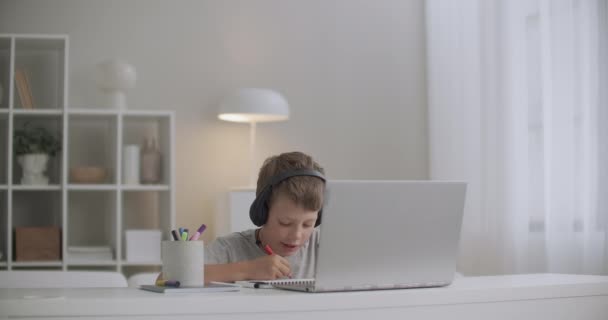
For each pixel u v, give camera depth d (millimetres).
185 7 4484
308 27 4609
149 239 4039
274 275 1735
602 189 3469
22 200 4207
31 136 4039
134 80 4160
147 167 4145
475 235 4141
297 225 1846
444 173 4391
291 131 4555
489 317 1445
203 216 4422
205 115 4465
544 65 3744
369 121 4637
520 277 1811
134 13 4426
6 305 1194
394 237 1456
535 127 3818
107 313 1216
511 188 3924
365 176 4613
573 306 1541
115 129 4094
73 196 4277
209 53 4492
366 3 4680
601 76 3494
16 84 4043
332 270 1407
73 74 4332
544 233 3773
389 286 1467
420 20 4707
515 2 3930
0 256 3920
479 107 4160
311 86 4594
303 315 1300
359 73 4645
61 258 3961
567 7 3625
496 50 4023
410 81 4684
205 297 1265
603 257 3445
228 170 4465
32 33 4305
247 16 4551
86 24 4363
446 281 1526
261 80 4543
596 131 3496
